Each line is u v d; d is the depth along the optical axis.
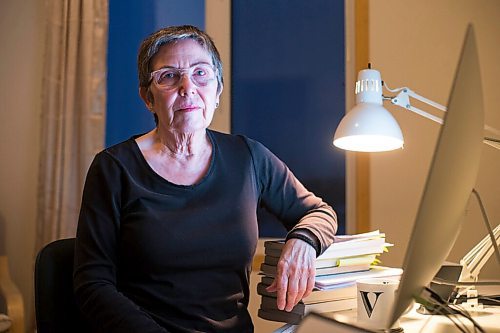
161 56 1.32
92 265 1.21
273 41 2.45
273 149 2.44
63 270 1.25
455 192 0.73
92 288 1.18
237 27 2.51
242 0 2.50
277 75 2.44
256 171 1.42
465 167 0.75
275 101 2.44
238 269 1.31
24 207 2.64
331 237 1.32
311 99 2.38
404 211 2.13
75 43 2.44
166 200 1.28
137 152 1.32
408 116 2.14
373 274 1.33
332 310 1.23
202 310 1.25
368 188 2.18
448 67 2.11
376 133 1.25
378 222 2.17
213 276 1.28
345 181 2.31
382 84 1.33
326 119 2.35
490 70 2.05
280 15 2.44
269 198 1.45
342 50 2.33
